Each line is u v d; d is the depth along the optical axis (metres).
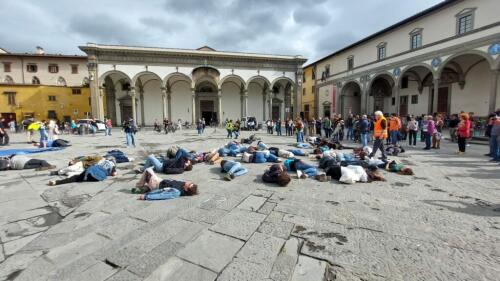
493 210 4.44
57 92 36.19
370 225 3.86
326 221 4.00
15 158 8.00
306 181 6.38
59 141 14.13
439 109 26.47
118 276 2.70
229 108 38.16
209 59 33.06
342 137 17.38
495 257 2.98
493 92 17.62
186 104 37.00
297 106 35.94
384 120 8.72
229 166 7.30
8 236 3.65
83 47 28.78
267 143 15.20
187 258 3.01
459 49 19.66
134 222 4.05
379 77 30.50
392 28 25.77
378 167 7.80
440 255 3.04
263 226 3.84
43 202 5.04
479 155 10.39
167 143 15.99
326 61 38.31
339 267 2.82
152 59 31.31
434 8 21.17
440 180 6.47
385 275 2.67
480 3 18.19
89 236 3.62
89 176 6.52
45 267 2.89
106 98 33.53
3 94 34.03
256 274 2.69
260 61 34.66
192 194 5.31
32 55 37.94
